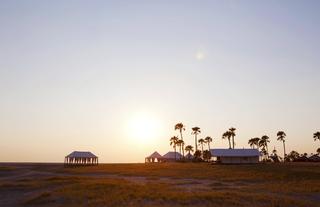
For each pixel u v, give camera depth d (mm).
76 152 137500
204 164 114188
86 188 39188
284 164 103562
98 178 60188
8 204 30984
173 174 71062
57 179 55281
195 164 114875
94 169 99375
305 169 75750
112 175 75250
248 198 31062
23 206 29516
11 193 38750
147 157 165875
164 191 36188
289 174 62469
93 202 29438
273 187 42219
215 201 29547
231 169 81438
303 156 159875
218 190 38812
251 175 63125
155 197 31234
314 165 95062
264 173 65938
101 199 30844
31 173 87062
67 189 38438
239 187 43562
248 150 121125
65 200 31266
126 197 31406
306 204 28938
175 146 174500
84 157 136000
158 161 164750
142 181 54469
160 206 27047
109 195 33062
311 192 37625
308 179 54750
